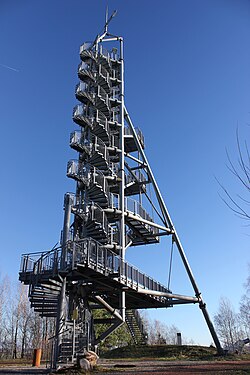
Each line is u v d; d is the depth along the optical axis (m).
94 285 22.31
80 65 30.09
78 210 23.78
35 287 18.69
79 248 18.47
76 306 21.62
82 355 16.80
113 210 25.31
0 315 54.34
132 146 32.81
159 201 30.23
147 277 25.12
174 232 29.50
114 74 32.28
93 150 25.77
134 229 29.12
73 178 24.86
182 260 29.39
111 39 33.41
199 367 17.48
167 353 29.66
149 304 29.16
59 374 14.95
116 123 29.73
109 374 14.39
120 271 20.66
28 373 15.32
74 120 27.38
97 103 28.39
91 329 22.16
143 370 16.00
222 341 73.62
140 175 31.14
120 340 44.91
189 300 28.20
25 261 19.97
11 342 51.75
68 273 18.44
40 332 54.09
